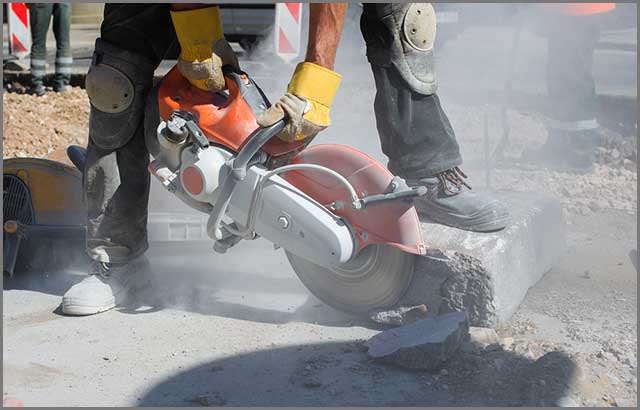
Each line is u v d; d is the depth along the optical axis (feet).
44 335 12.40
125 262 13.60
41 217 15.01
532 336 12.03
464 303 12.09
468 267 12.00
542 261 14.39
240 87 12.14
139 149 13.35
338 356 11.40
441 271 12.06
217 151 12.01
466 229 12.82
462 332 11.32
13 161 15.06
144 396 10.43
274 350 11.66
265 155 11.93
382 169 11.66
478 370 10.80
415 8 12.39
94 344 12.05
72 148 15.43
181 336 12.24
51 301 13.96
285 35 36.35
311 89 11.48
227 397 10.34
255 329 12.43
